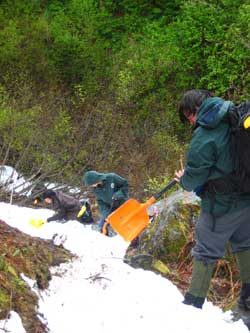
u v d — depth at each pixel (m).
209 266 4.50
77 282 4.46
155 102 16.86
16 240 4.53
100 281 4.51
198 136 4.31
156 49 17.75
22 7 20.20
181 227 5.82
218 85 15.77
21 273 4.15
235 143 4.29
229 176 4.33
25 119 13.73
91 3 20.03
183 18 17.55
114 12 20.61
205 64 16.48
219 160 4.31
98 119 15.24
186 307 4.40
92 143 14.19
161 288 4.61
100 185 8.05
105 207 8.05
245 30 15.50
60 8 20.39
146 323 4.16
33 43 18.66
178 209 5.93
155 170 13.73
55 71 18.45
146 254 5.39
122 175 13.70
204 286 4.50
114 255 5.18
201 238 4.52
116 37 19.78
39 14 20.33
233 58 15.41
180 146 15.28
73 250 5.00
